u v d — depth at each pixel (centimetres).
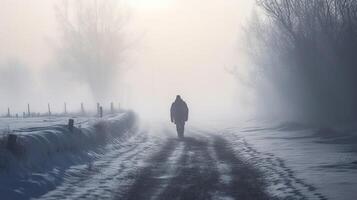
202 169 2691
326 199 1800
